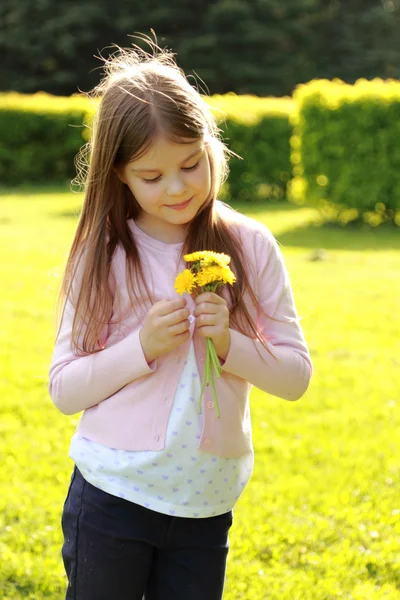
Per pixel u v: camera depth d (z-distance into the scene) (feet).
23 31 122.11
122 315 8.18
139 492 8.01
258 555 13.23
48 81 124.06
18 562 12.69
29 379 21.44
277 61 124.36
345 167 48.93
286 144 62.23
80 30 122.11
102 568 8.11
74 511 8.25
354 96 48.11
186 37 122.83
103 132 7.71
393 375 22.35
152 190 7.66
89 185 8.10
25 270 35.12
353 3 130.41
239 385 8.30
